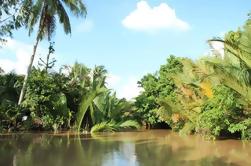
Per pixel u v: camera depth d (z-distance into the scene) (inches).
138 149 757.9
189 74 1128.2
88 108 1347.2
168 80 1547.7
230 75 797.2
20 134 1124.5
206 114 915.4
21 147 774.5
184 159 614.5
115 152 705.6
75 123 1320.1
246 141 893.2
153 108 1556.3
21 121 1229.1
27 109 1249.4
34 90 1269.7
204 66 964.0
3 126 1190.3
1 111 1192.2
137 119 1553.9
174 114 1200.2
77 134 1181.1
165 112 1228.5
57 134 1153.4
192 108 1099.3
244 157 632.4
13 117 1206.9
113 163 572.7
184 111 1157.7
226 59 853.2
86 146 808.3
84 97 1318.9
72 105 1398.9
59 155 659.4
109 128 1320.1
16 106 1220.5
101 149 754.8
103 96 1362.0
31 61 1254.9
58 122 1290.6
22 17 799.7
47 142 890.1
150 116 1551.4
